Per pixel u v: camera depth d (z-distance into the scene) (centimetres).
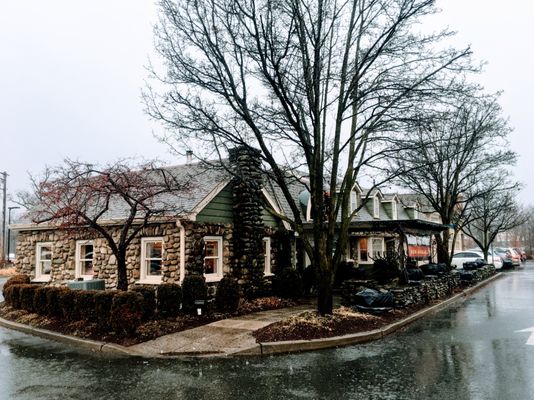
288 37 1002
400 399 593
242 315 1227
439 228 1812
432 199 2205
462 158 2173
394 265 1689
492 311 1370
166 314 1138
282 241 1786
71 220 1201
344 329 994
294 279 1554
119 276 1163
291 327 971
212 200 1486
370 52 1098
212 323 1108
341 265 1930
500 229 3616
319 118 1081
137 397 621
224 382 682
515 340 944
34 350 924
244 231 1541
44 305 1211
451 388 634
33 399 620
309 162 1106
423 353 845
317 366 763
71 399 618
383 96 1061
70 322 1107
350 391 629
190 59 1098
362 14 1111
